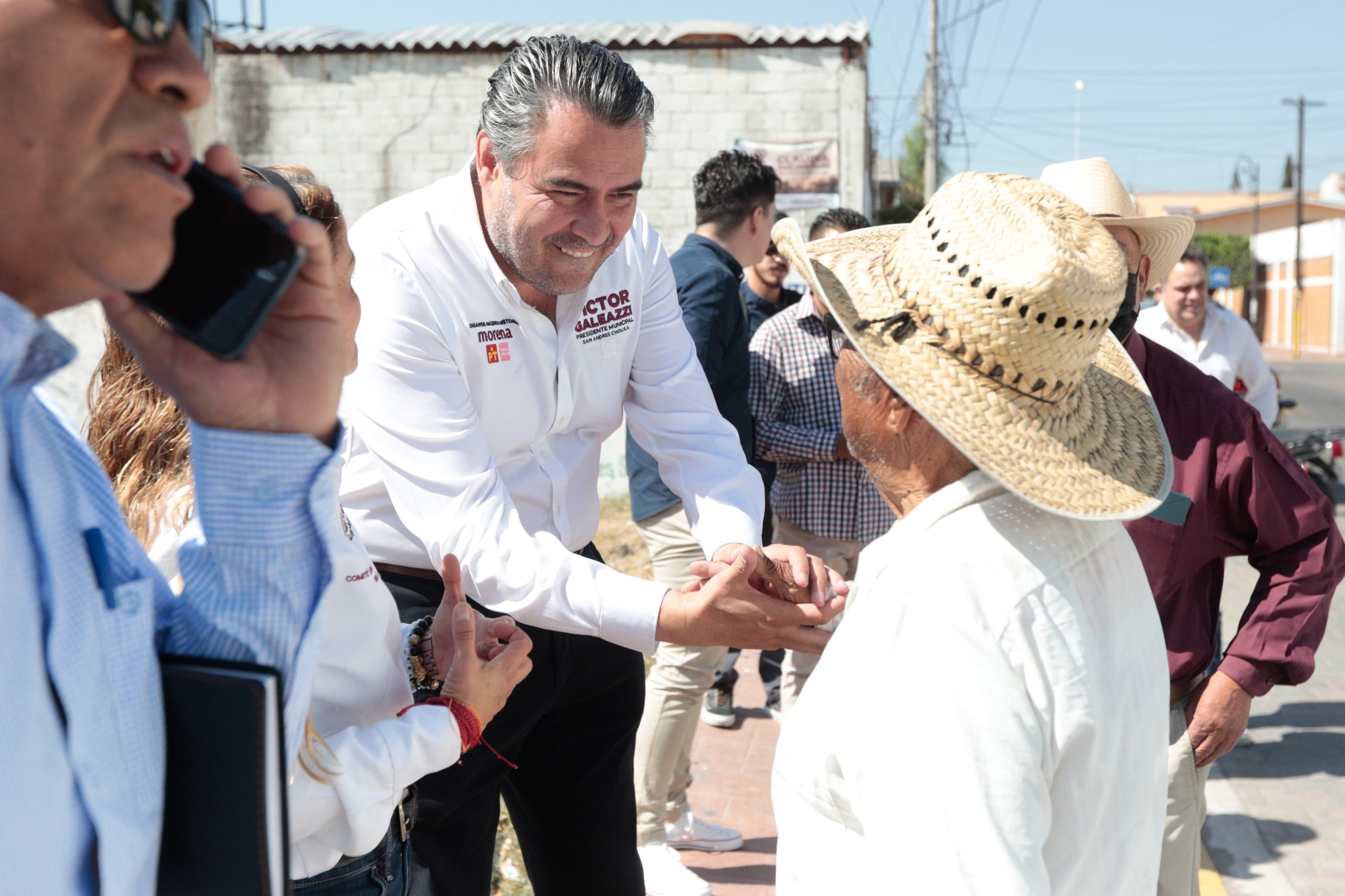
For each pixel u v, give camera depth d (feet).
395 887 5.58
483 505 6.88
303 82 34.35
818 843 4.34
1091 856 4.10
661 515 11.85
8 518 2.52
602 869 8.20
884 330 4.56
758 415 14.20
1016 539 4.19
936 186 64.90
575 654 7.48
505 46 33.78
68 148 2.26
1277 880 11.85
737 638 6.59
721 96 33.86
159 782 2.94
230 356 2.64
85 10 2.21
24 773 2.52
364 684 5.19
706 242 12.60
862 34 33.17
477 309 7.05
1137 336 8.07
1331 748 15.03
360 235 7.00
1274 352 146.92
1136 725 4.27
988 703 3.82
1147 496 4.55
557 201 6.61
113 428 4.71
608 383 7.98
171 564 4.40
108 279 2.42
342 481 7.09
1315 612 7.79
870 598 4.32
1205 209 240.53
